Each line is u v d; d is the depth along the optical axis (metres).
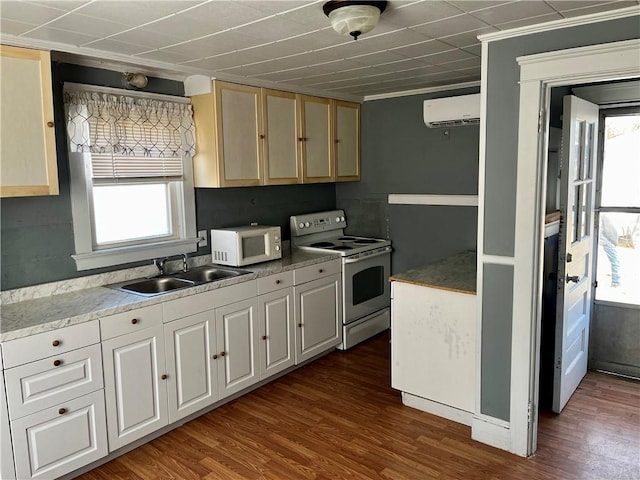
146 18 2.10
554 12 2.10
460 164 4.05
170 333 2.77
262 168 3.65
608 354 3.60
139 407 2.65
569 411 3.04
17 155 2.32
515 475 2.41
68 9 1.96
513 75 2.40
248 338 3.26
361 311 4.23
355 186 4.74
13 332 2.12
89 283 2.94
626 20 2.08
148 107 3.12
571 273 2.96
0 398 2.10
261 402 3.24
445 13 2.11
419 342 3.04
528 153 2.38
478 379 2.70
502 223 2.52
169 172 3.35
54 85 2.71
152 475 2.46
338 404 3.21
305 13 2.07
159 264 3.24
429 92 4.11
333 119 4.27
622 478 2.36
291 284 3.56
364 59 2.96
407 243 4.45
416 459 2.57
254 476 2.45
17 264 2.63
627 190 3.45
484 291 2.62
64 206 2.81
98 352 2.44
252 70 3.23
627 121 3.40
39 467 2.25
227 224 3.82
